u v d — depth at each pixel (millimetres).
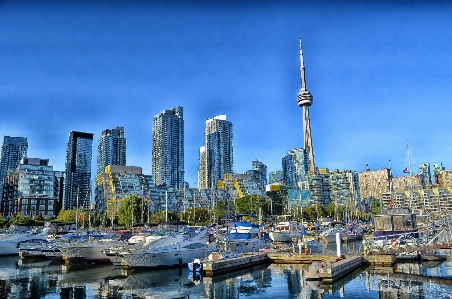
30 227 103625
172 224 65625
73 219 166625
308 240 69625
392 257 51094
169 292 39594
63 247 60000
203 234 58438
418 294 35438
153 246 52156
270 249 65250
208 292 39344
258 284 42625
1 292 40062
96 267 56281
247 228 77562
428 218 119000
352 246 90250
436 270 46812
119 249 55156
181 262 53281
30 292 40031
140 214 168625
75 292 39969
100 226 170250
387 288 38219
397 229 71688
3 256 71438
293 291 38906
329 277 42031
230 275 48062
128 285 43125
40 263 61781
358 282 41625
